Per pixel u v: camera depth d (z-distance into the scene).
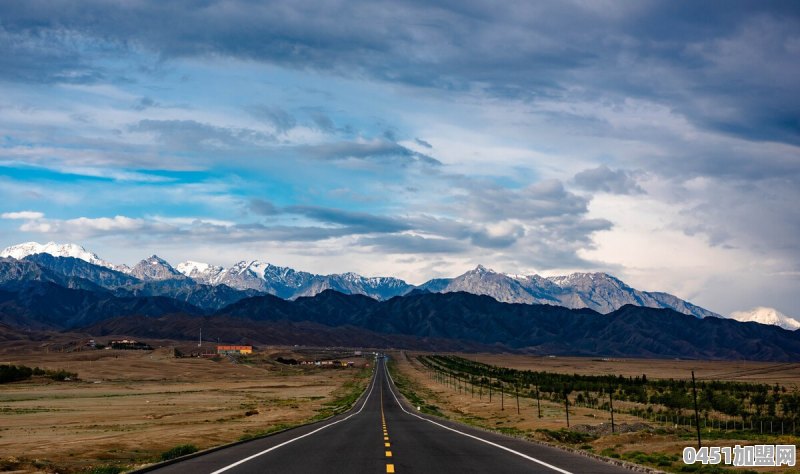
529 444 37.44
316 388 188.38
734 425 93.25
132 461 40.81
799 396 120.94
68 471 34.53
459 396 155.75
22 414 96.12
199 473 24.59
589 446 45.25
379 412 92.62
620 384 164.00
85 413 98.00
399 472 24.69
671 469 30.22
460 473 24.52
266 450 33.56
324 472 24.69
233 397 146.12
